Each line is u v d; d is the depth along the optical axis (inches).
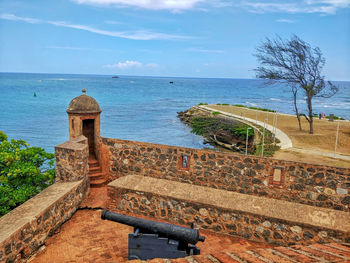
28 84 7844.5
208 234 293.4
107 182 405.7
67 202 316.2
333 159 933.8
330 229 252.5
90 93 5442.9
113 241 278.1
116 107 3329.2
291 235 267.4
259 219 277.7
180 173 360.2
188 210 304.7
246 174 329.4
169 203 311.7
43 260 251.9
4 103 3454.7
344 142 1152.8
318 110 3129.9
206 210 297.1
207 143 1605.6
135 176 347.6
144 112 2928.2
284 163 312.5
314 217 266.2
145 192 319.9
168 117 2598.4
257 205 287.3
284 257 123.9
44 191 314.5
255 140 1296.8
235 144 1424.7
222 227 293.1
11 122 2233.0
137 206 326.6
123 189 330.0
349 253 133.4
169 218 314.3
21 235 244.4
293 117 1822.1
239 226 286.4
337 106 3651.6
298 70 1298.0
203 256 128.9
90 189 388.8
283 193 318.0
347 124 1557.6
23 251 248.4
